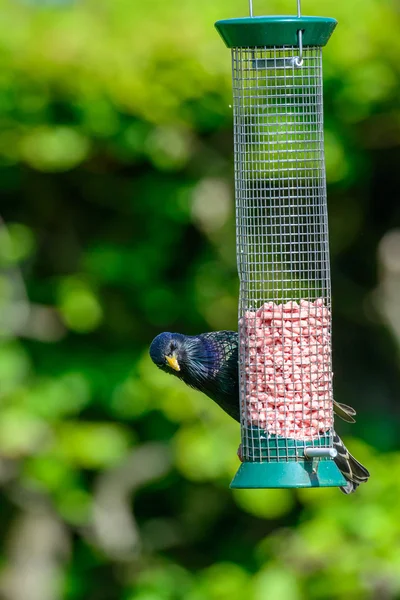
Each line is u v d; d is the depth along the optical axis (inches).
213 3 576.4
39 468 602.5
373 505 583.8
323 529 576.4
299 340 390.0
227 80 567.2
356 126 582.6
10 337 611.8
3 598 651.5
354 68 568.1
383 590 584.1
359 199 640.4
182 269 638.5
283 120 446.9
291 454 379.6
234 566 633.6
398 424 652.1
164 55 568.7
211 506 679.7
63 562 664.4
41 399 610.9
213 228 616.7
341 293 671.8
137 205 617.0
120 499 647.8
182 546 676.7
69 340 634.2
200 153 591.2
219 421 598.2
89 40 575.5
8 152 582.6
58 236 633.6
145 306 632.4
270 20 363.6
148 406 611.8
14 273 619.5
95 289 626.8
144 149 580.7
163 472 641.0
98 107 573.9
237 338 421.4
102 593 660.7
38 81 573.6
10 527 661.9
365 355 676.7
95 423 625.9
